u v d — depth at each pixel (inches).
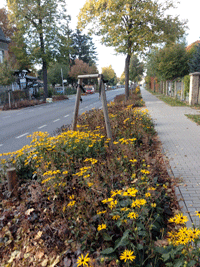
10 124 554.3
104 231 109.0
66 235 114.7
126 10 708.0
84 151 202.5
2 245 125.3
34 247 119.3
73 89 2401.6
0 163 199.6
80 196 132.3
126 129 271.9
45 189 148.0
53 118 616.4
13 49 1272.1
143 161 183.6
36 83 1461.6
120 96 975.0
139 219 106.9
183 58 968.9
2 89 1194.0
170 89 1133.1
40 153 193.9
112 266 95.7
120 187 148.1
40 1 1217.4
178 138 309.6
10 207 157.1
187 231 82.9
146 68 1660.9
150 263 91.1
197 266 83.0
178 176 187.2
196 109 608.7
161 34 768.3
